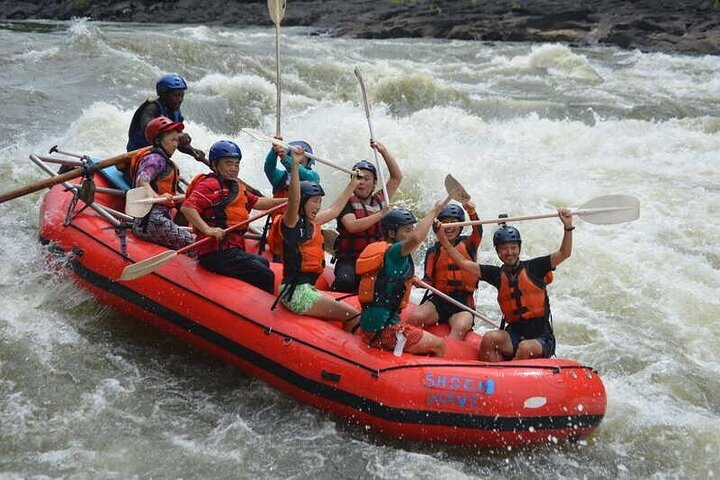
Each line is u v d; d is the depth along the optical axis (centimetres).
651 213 1689
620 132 2358
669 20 4094
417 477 889
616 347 1215
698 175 1970
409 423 914
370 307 960
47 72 2414
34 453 904
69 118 2034
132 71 2452
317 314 1017
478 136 2236
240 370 1083
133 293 1120
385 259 944
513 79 3127
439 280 1105
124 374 1070
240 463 909
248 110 2297
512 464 927
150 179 1159
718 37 3816
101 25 4756
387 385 920
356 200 1122
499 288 1017
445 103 2620
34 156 1308
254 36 3791
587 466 933
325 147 1881
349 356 956
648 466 941
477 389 906
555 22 4216
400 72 2855
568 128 2325
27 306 1180
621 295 1375
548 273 1007
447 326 1095
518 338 1007
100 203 1268
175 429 966
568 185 1806
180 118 1330
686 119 2495
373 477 891
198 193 1076
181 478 877
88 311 1189
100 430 951
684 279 1421
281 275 1136
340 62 3097
